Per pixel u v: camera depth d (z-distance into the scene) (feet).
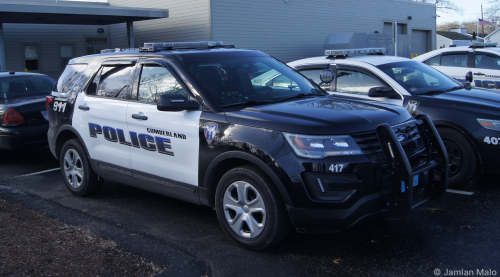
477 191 17.57
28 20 60.44
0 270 10.88
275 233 11.74
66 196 18.19
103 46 80.59
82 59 18.12
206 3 61.26
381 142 11.45
